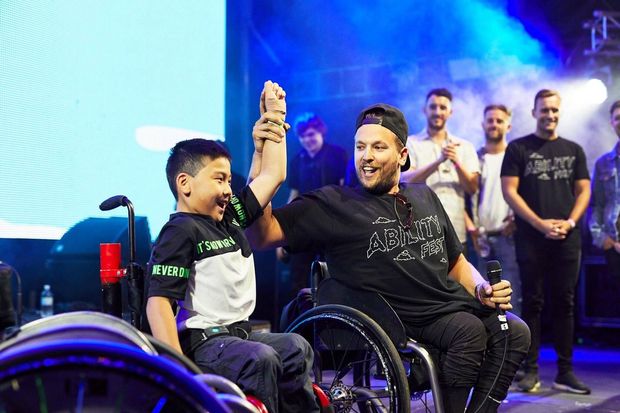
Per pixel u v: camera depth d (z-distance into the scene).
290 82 7.20
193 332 2.02
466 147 4.49
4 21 3.55
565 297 4.04
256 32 6.80
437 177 4.32
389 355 2.31
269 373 1.90
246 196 2.28
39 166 3.71
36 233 3.64
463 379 2.38
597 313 6.11
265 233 2.46
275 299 5.57
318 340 2.61
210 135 5.23
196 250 2.03
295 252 2.58
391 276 2.51
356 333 2.50
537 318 4.05
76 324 1.51
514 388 4.07
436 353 2.48
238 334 2.08
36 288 3.54
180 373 1.33
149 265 2.00
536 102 4.24
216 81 5.31
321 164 5.02
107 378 1.42
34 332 1.53
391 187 2.61
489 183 4.64
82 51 4.04
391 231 2.53
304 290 2.85
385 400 3.04
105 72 4.21
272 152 2.38
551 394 3.90
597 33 6.21
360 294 2.50
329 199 2.58
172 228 2.01
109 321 1.59
